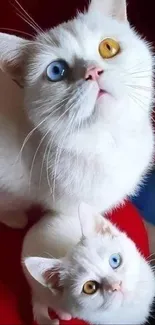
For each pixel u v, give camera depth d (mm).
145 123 307
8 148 320
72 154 293
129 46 275
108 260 291
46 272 288
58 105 264
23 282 348
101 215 332
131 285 295
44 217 358
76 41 273
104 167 302
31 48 287
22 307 339
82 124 268
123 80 262
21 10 374
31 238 336
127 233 360
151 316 348
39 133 297
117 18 303
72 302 291
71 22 290
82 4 368
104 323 319
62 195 326
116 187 322
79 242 302
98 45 274
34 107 274
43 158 308
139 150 314
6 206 361
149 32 386
